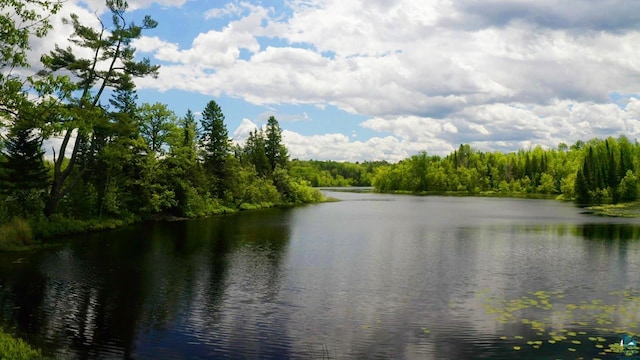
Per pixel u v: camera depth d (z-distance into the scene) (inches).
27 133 1449.3
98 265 1002.1
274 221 2121.1
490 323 637.3
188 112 2603.3
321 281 885.8
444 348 546.0
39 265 991.0
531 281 888.3
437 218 2402.8
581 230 1788.9
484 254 1206.3
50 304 709.3
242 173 3056.1
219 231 1669.5
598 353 526.3
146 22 1625.2
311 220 2220.7
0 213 1325.0
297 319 654.5
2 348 475.8
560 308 705.6
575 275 939.3
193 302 731.4
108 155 1628.9
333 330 609.0
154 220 2054.6
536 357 516.1
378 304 731.4
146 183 1971.0
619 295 780.0
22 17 588.1
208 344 557.3
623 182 4296.3
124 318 649.0
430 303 738.2
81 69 1517.0
